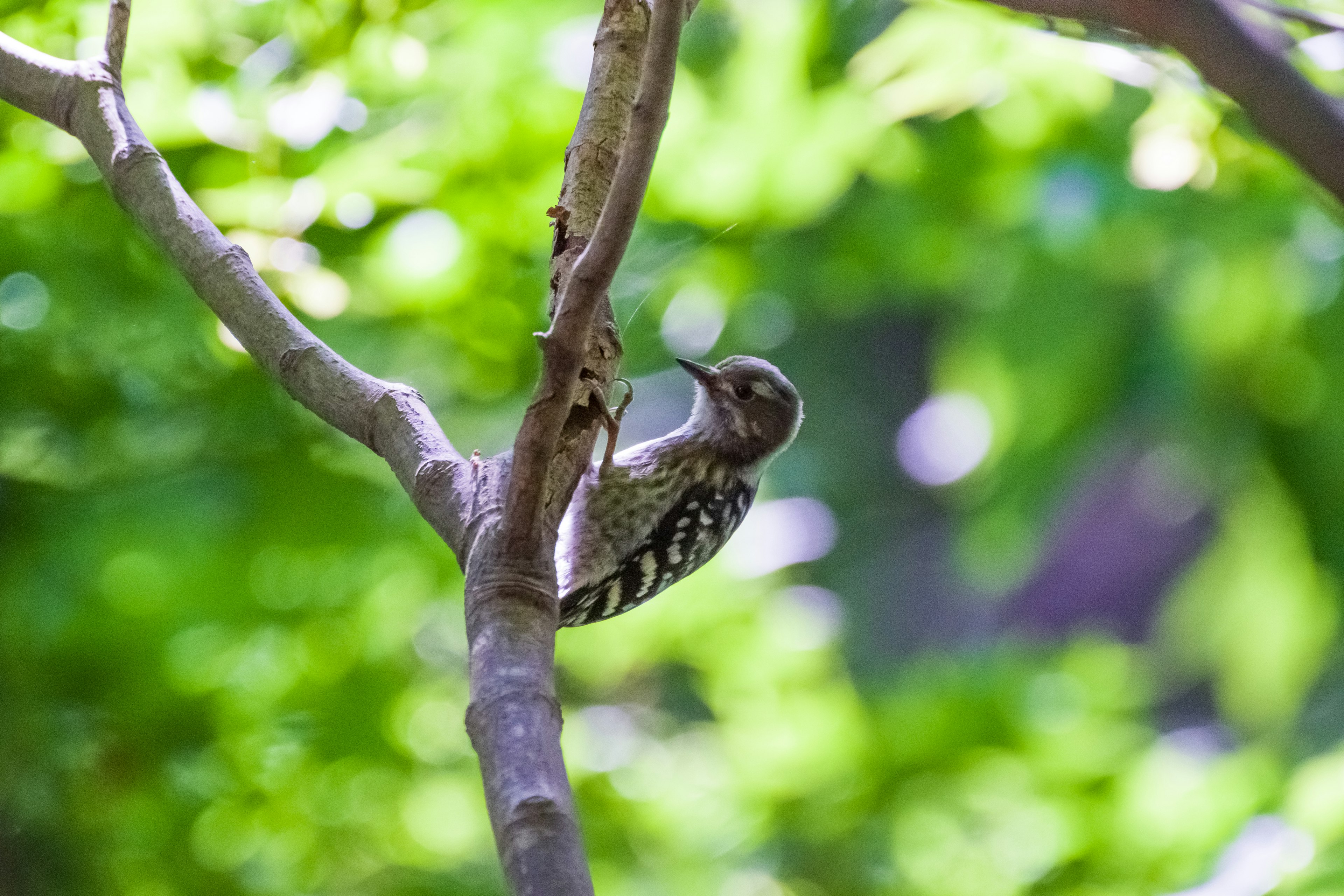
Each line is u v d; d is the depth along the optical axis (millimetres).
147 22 9516
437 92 10484
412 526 12250
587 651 12867
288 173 9586
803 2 11633
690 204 11383
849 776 13039
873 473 28875
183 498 12125
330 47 9359
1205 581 17156
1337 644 18219
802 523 16375
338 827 11820
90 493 11602
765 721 13188
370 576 12344
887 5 13312
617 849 11992
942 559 29406
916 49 11312
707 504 9430
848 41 12766
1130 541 31812
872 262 15336
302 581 12266
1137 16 2885
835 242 15180
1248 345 15070
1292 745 16203
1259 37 2756
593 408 6285
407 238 10477
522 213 10359
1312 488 15484
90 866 11156
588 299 4551
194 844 11414
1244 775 11938
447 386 11844
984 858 12422
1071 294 15867
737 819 12906
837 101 11539
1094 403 16625
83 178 10078
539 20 10820
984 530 18297
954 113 11367
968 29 11078
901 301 25031
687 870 12516
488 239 10398
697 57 12680
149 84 9523
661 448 9469
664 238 11664
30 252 10539
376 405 5617
